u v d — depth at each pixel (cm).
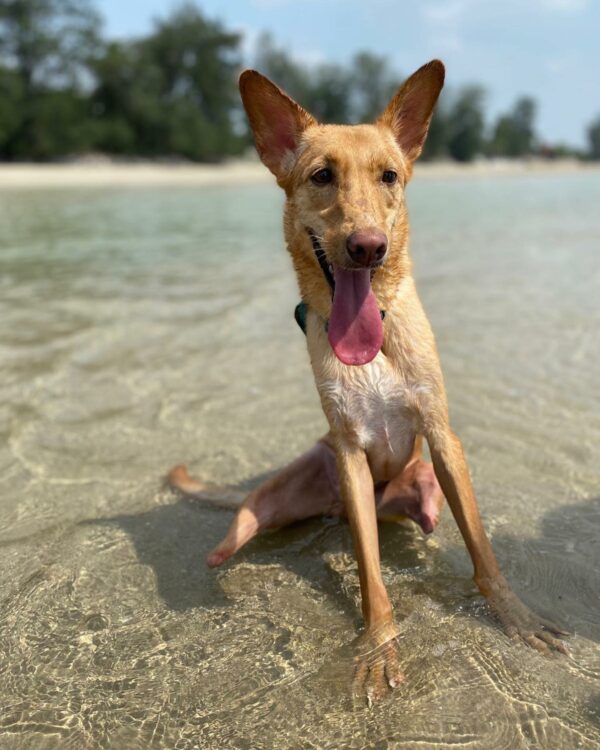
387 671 41
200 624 46
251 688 40
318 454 60
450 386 86
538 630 44
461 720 37
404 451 56
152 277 160
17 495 63
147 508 62
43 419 80
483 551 48
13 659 43
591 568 50
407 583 50
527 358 95
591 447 68
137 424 79
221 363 98
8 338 109
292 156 60
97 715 38
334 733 36
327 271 55
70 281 155
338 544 57
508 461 67
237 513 55
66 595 49
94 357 101
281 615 47
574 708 37
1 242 219
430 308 125
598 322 111
